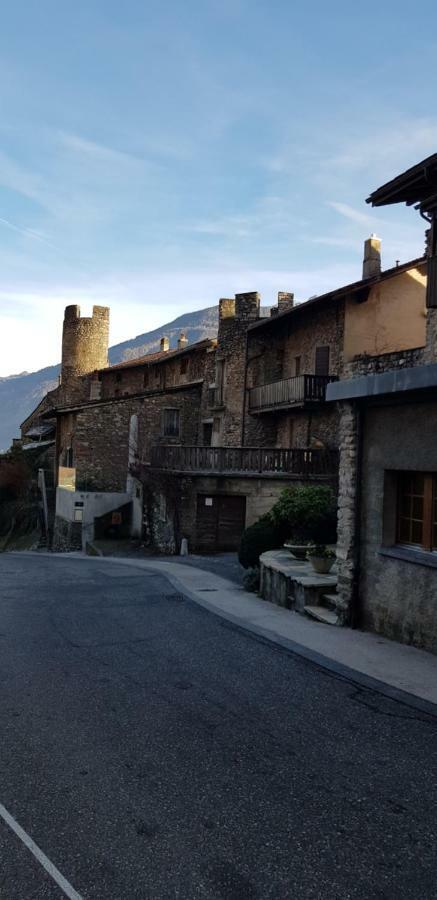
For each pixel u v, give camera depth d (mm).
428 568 9016
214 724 6590
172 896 3898
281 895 3930
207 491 24078
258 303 29844
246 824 4715
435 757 5895
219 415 31000
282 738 6266
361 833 4629
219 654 9172
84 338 52844
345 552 10703
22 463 46531
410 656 8867
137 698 7320
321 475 23312
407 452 9461
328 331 24516
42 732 6340
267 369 28641
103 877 4074
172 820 4754
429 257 9133
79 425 32219
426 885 4062
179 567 19453
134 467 29688
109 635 10320
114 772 5508
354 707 7102
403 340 23297
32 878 4059
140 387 42219
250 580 14562
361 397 10062
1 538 43156
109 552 27469
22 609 12539
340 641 9695
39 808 4902
